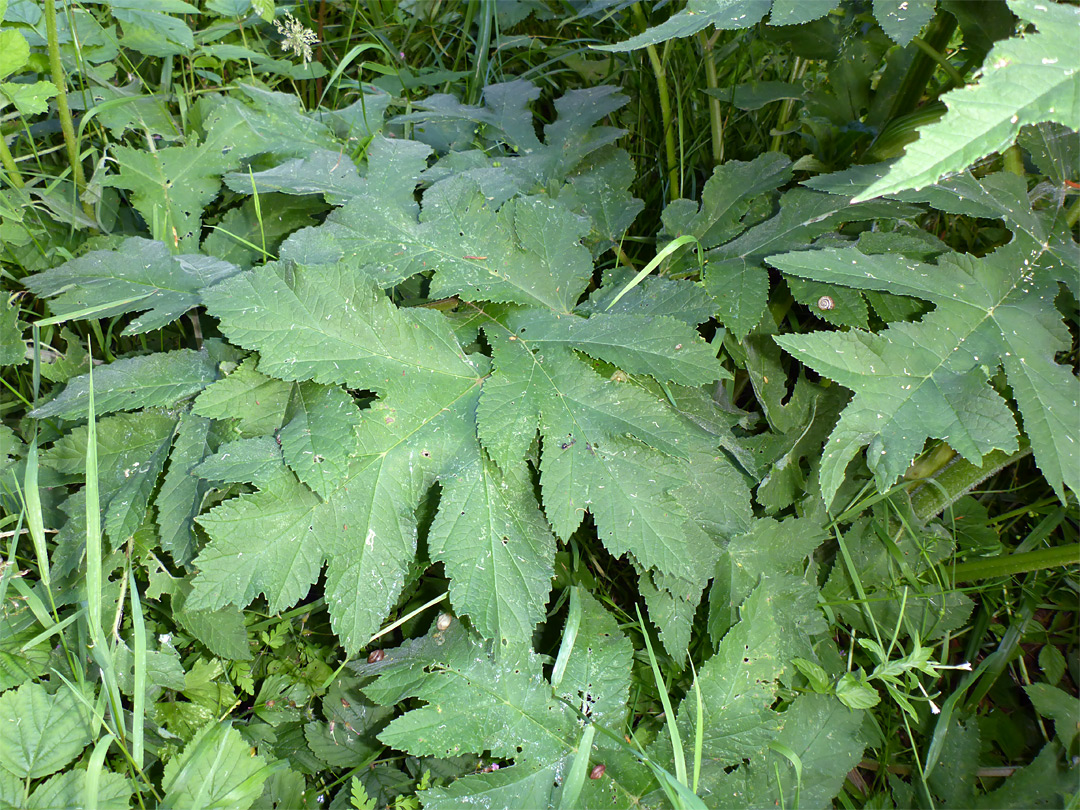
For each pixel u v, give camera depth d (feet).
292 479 2.52
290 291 2.64
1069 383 2.57
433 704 2.74
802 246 3.09
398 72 4.55
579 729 2.81
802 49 3.58
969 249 3.80
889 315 2.85
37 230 3.44
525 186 3.62
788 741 2.92
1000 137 1.82
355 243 2.94
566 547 3.45
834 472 2.48
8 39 2.96
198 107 3.97
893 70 3.68
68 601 2.79
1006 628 3.51
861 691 2.89
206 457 2.62
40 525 2.48
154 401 2.77
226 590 2.42
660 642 3.26
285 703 3.05
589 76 4.58
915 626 3.37
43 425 3.04
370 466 2.57
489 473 2.64
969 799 3.05
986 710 3.43
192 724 2.90
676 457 2.56
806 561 3.41
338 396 2.60
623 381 2.95
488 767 2.93
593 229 3.61
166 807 2.50
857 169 3.23
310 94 4.80
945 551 3.46
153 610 3.05
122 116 3.75
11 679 2.69
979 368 2.57
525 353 2.76
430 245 2.96
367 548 2.54
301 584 2.48
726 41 4.24
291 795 2.81
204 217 3.83
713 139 4.03
